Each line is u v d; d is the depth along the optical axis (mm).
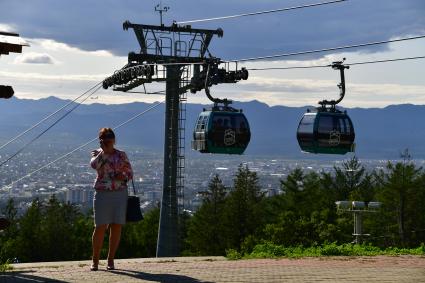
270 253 18906
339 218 67812
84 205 118875
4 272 13148
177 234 47688
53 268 14297
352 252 18734
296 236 63656
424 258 16922
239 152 31266
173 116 46750
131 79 45500
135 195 13398
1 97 12273
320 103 27500
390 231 76688
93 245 13281
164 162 47375
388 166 78875
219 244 82688
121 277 12367
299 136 27656
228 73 31609
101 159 13016
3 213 85000
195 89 38812
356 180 94750
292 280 12234
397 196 76438
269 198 93375
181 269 13922
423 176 79438
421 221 76812
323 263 15547
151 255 90062
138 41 46531
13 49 12258
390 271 13766
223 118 30891
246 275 12953
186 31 46812
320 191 89500
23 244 82188
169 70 45875
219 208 84000
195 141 31578
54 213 85688
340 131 27062
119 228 13211
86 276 12469
